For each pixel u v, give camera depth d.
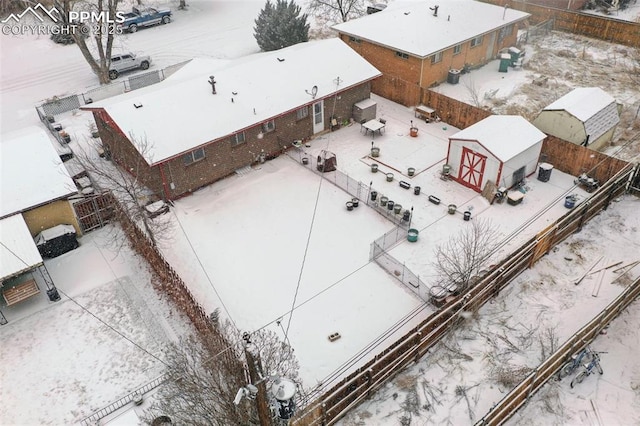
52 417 17.19
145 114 26.59
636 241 23.55
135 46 44.81
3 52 44.66
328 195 27.19
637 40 41.56
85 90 37.75
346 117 33.12
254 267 22.77
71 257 23.84
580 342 17.94
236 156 28.42
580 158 27.03
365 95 33.41
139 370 18.59
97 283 22.39
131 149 26.11
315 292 21.42
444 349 18.97
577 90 30.09
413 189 27.25
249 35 46.62
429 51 34.22
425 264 22.48
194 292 21.62
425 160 29.64
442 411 16.91
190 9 53.59
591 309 20.38
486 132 26.47
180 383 15.66
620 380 17.61
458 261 20.64
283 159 30.31
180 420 15.14
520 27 46.75
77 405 17.52
